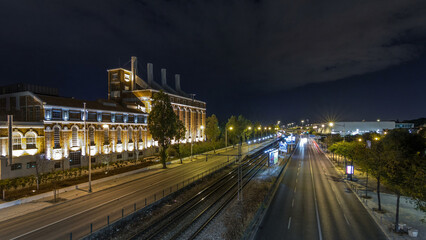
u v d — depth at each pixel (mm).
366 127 153875
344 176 46406
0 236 20875
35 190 33312
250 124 120625
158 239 21828
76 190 35219
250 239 20719
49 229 22250
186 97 98125
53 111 45531
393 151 27312
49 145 44344
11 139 37281
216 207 30438
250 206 29953
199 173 48594
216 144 90312
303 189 37156
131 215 25766
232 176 49500
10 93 49469
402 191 20484
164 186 37969
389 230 21828
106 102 60625
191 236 22094
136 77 81875
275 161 61406
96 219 24578
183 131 59812
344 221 24531
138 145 67188
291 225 23703
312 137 176000
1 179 36625
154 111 54312
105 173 45062
